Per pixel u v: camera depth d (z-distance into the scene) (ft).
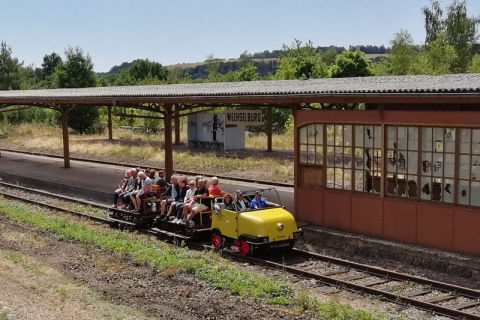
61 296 30.63
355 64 151.33
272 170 83.56
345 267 37.99
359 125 43.50
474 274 35.32
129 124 179.01
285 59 163.43
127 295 31.32
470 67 141.08
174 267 36.60
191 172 84.07
